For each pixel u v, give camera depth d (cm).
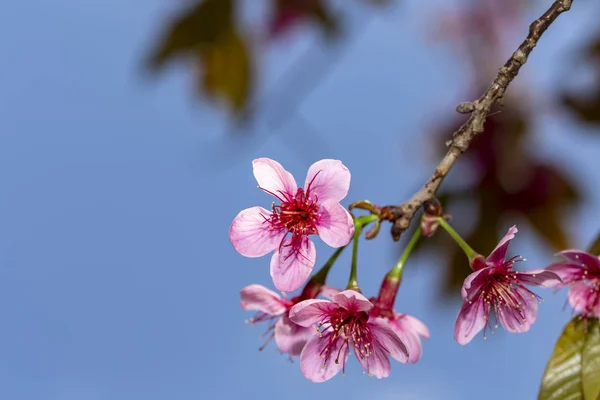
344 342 62
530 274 63
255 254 62
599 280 63
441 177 63
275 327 64
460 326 63
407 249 63
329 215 62
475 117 62
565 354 63
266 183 63
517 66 62
